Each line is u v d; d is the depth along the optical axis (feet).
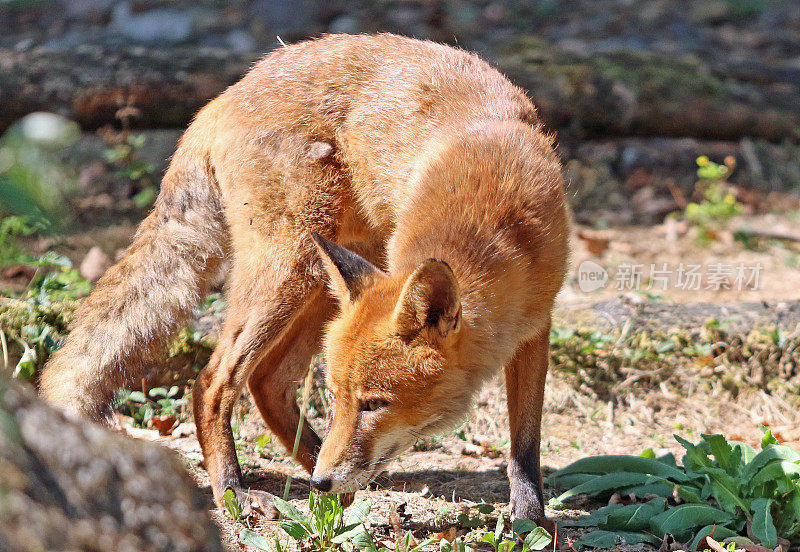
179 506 13.46
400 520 23.29
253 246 26.04
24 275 37.91
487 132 25.35
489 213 23.17
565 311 39.60
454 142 25.31
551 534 23.21
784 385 35.22
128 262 27.78
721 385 35.45
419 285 19.65
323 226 26.18
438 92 27.04
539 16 78.02
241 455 28.58
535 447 24.36
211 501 24.40
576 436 32.07
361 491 25.43
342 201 26.78
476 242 22.54
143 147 52.44
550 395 34.24
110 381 26.37
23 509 11.48
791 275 47.55
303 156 26.27
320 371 32.86
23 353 29.35
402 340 20.80
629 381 35.24
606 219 55.11
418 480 27.61
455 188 24.08
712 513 22.90
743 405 34.60
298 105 26.61
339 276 21.94
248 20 69.00
